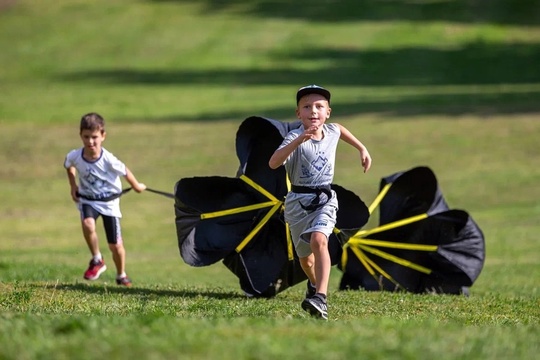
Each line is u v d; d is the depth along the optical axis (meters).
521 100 73.56
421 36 106.19
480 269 25.00
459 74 89.94
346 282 25.53
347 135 16.95
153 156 58.59
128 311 16.42
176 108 75.62
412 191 25.38
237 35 108.56
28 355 10.34
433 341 11.47
